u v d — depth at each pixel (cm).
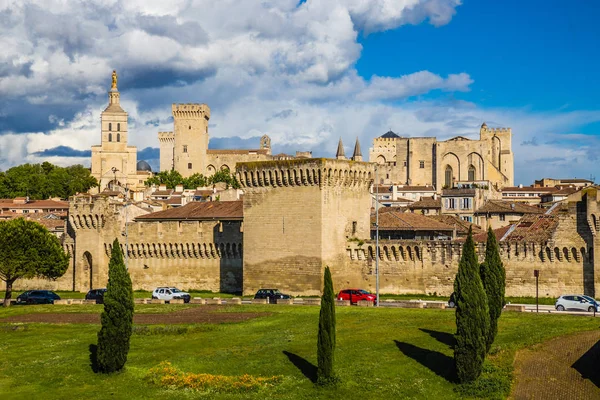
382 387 6856
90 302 12262
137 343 8588
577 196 12512
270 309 10444
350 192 12862
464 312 6906
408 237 14225
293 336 8500
